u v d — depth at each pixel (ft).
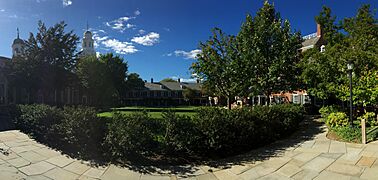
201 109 28.35
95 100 128.47
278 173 20.67
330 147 27.58
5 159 23.44
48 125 29.71
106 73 135.33
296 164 22.56
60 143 27.89
